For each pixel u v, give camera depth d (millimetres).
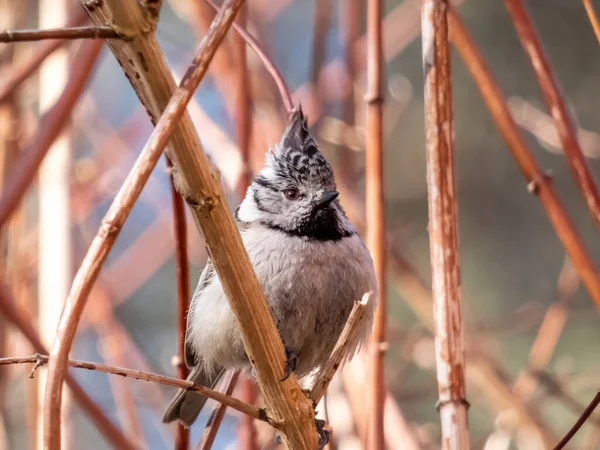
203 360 7855
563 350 13828
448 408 5969
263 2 11516
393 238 11016
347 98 9641
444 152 6320
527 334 13734
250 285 4957
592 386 11062
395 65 16750
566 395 9242
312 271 7266
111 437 7586
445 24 6457
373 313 7480
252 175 8078
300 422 5547
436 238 6230
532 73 16406
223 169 9000
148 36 4031
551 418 11672
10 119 8875
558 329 9656
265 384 5422
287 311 7262
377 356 6723
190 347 7934
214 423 6812
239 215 7867
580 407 9242
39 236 9008
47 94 8664
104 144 10961
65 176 8711
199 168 4418
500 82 16406
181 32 13578
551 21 16828
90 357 13195
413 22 11266
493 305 15930
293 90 13883
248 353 5340
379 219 6934
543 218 16453
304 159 7691
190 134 4348
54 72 8711
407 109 16656
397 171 16609
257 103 9508
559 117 7281
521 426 9094
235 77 8414
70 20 7707
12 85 7844
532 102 16062
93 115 11398
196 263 11336
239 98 7895
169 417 8188
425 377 12891
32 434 8156
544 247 16297
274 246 7367
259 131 9336
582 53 16625
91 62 7371
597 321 13969
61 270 8406
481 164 16766
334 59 11406
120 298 11219
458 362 6043
